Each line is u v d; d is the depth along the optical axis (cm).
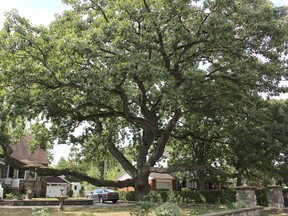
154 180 4022
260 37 1527
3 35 1379
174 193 2770
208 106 1941
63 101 1525
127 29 1488
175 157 3256
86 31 1451
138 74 1400
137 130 2478
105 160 2878
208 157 3017
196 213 1232
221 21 1460
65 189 3956
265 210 1750
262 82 1734
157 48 1664
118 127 2430
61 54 1375
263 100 1925
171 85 1572
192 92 1808
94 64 1484
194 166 1977
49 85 1451
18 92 1397
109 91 1484
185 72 1834
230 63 1741
